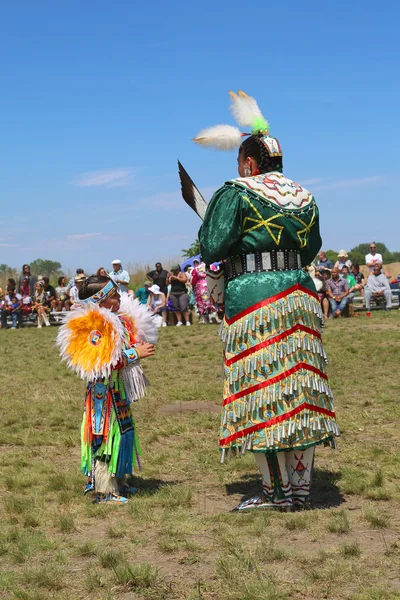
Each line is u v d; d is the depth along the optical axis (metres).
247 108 4.18
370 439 5.63
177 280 19.19
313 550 3.31
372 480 4.41
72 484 4.57
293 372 3.81
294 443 3.79
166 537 3.54
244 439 3.84
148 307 4.55
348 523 3.62
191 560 3.22
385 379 8.60
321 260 21.14
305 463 3.98
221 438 3.94
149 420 6.74
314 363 3.89
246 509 3.94
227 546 3.38
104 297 4.40
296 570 3.07
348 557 3.19
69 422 6.75
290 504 3.92
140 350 4.33
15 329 21.12
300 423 3.79
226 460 3.95
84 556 3.38
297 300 3.87
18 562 3.32
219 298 4.14
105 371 4.17
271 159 4.09
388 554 3.21
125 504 4.18
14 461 5.30
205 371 10.12
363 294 21.41
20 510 4.13
